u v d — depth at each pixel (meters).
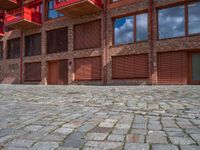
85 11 18.17
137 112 4.07
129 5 16.58
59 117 3.70
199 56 14.17
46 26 21.61
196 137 2.49
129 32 16.75
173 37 14.76
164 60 15.00
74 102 5.67
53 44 21.14
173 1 14.63
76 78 19.16
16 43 24.78
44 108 4.73
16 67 24.28
